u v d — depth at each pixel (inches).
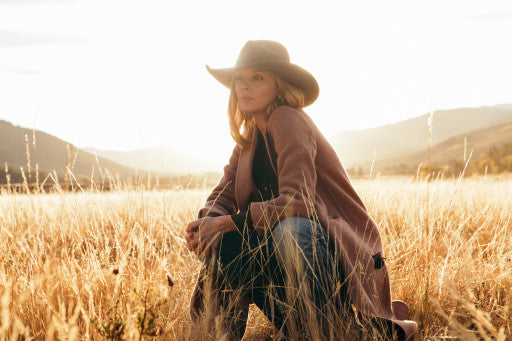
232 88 89.4
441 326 84.0
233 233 80.0
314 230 71.7
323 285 72.0
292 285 70.1
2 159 5561.0
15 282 85.0
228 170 95.3
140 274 85.2
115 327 62.3
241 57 84.5
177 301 78.5
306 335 68.5
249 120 89.4
